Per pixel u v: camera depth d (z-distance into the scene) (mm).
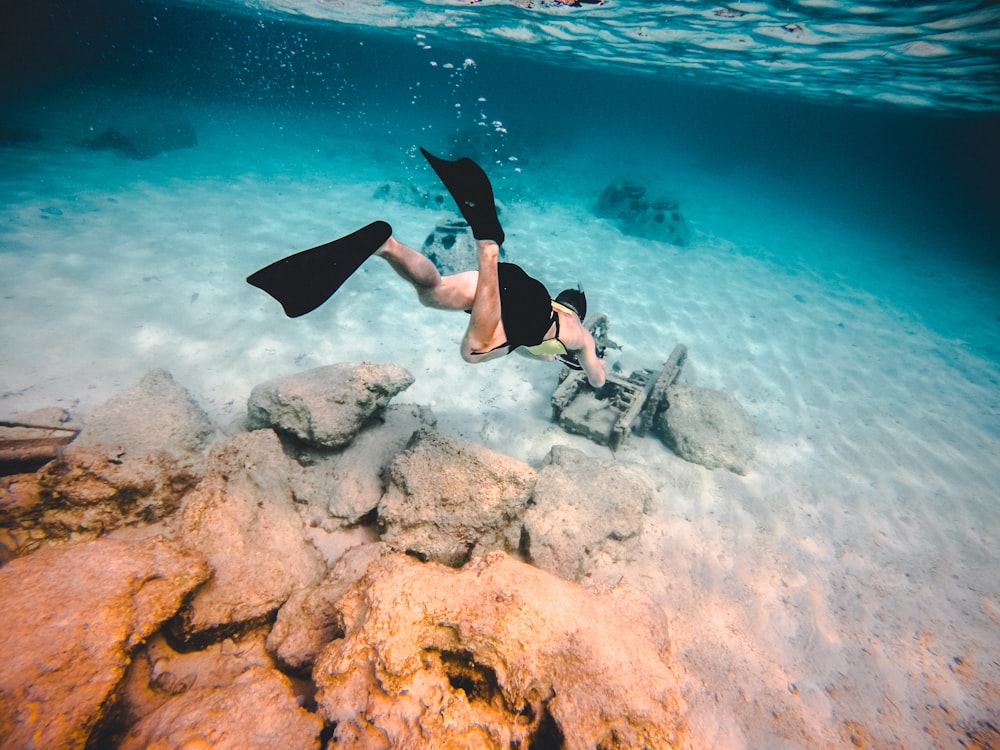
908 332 12812
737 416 7195
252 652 3031
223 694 2268
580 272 13102
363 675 2248
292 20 29297
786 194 40250
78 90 34000
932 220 40562
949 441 8023
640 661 2490
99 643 2312
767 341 10836
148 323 7762
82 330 7297
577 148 38188
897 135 48688
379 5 18625
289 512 3967
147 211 12633
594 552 4398
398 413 5559
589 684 2299
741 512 5863
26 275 8438
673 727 2244
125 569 2693
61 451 3812
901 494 6613
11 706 1988
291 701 2299
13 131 16906
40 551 2650
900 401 9172
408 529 3910
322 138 29109
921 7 9586
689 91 38625
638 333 10266
